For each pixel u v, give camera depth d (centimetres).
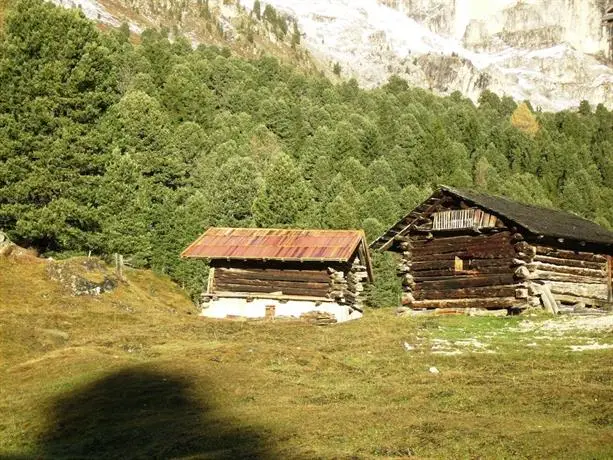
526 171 18875
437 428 1981
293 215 8494
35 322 4047
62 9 6431
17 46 6088
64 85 6166
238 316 5184
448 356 3030
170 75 14062
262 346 3362
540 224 4166
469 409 2244
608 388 2297
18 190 5866
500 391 2367
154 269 7800
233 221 8825
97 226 6319
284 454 1839
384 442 1912
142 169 8594
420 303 4419
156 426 2281
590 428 1947
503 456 1753
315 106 17450
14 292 4672
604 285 4428
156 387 2695
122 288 5419
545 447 1772
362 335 3725
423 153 15388
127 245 6975
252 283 5209
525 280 4047
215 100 16288
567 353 2886
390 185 12694
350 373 2914
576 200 17012
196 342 3759
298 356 3184
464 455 1780
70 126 6122
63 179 6075
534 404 2217
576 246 4322
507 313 4072
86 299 4903
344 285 5097
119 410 2502
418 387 2519
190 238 8081
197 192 8525
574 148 19775
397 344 3372
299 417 2227
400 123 17638
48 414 2523
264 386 2695
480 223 4253
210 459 1856
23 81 6069
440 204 4456
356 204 10212
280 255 5103
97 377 2888
